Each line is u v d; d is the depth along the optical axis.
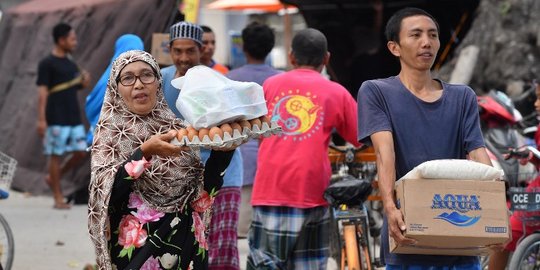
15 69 31.28
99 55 27.50
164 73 13.47
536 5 28.17
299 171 13.04
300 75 13.37
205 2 47.53
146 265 9.50
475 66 28.44
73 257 19.38
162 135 9.14
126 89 9.52
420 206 8.91
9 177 16.34
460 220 8.91
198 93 9.12
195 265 9.83
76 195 27.56
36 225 23.52
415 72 9.81
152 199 9.59
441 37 29.16
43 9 30.66
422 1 28.20
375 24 28.33
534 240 13.77
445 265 9.64
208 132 9.07
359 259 12.88
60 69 26.14
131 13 26.44
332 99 13.17
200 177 9.85
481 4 29.08
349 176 13.48
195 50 13.47
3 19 32.66
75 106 26.47
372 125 9.70
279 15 45.47
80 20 28.33
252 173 17.11
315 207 13.14
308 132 13.10
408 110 9.74
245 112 9.19
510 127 16.36
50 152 26.30
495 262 14.46
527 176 15.46
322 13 28.42
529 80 27.36
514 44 27.91
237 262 13.72
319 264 13.30
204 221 9.94
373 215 15.63
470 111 9.79
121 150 9.52
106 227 9.39
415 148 9.71
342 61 28.88
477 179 9.00
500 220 8.94
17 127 30.41
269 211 13.22
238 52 32.41
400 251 9.46
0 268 15.45
